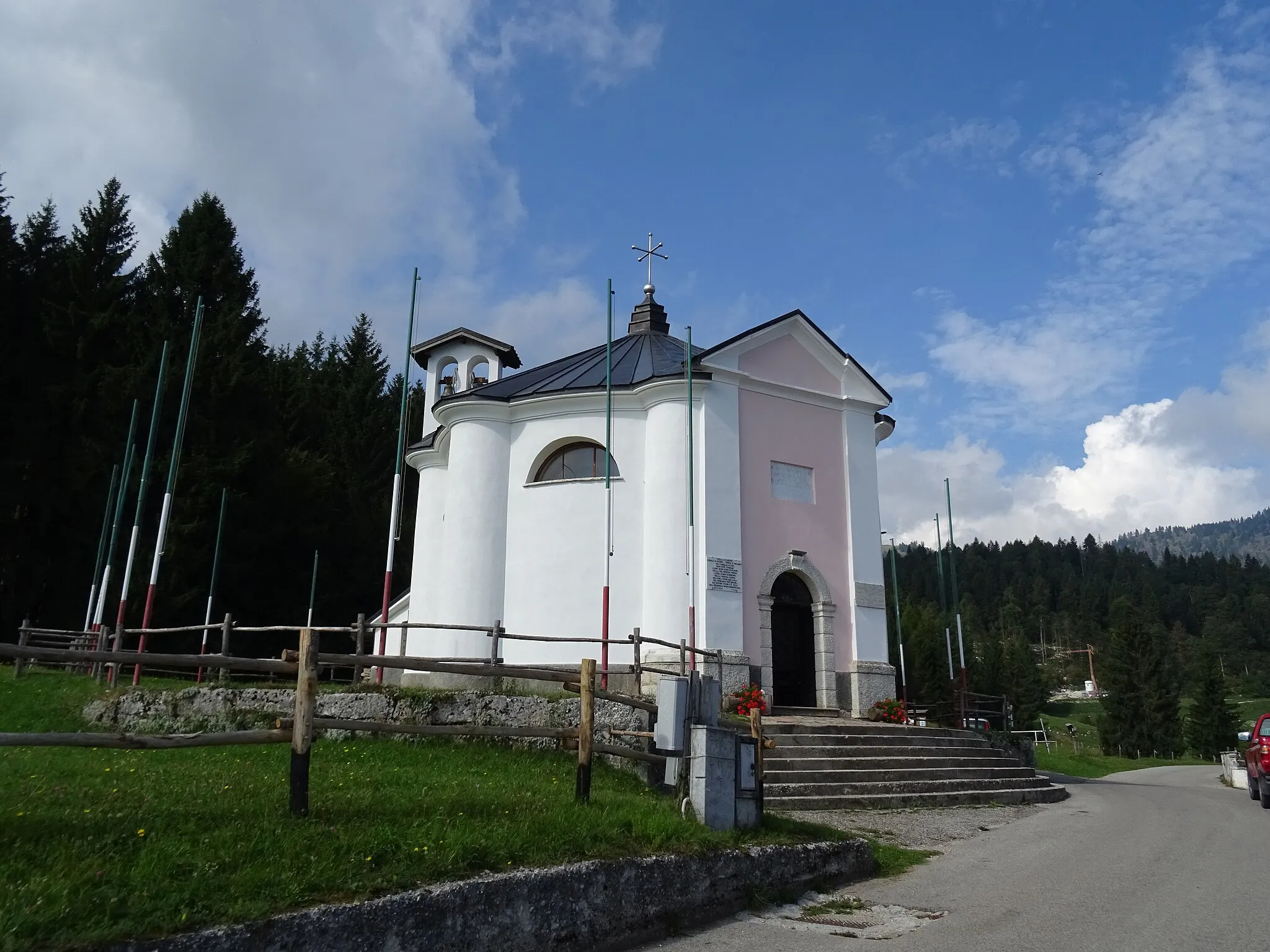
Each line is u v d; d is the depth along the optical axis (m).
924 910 8.73
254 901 5.49
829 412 24.16
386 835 6.83
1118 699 73.44
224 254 40.00
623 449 22.52
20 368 32.47
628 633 21.30
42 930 4.78
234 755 12.27
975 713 25.66
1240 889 9.63
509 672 9.35
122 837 6.21
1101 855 11.91
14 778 9.09
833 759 16.27
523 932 6.57
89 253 35.50
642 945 7.43
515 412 23.62
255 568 36.56
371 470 48.50
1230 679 129.62
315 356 55.91
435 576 25.42
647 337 26.77
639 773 12.77
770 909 8.68
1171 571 173.25
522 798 9.08
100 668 19.67
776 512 22.59
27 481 31.23
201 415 34.25
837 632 22.66
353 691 14.38
